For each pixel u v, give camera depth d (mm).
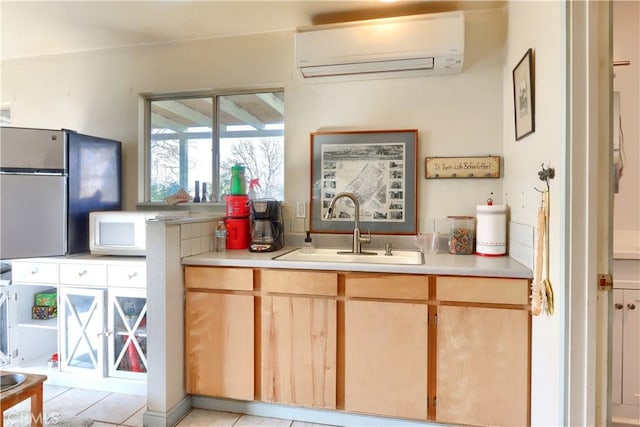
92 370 2133
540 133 1466
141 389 2076
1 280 2303
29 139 2209
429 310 1640
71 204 2311
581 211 1173
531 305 1515
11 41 2578
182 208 2629
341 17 2227
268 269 1795
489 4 2072
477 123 2150
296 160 2395
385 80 2266
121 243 2201
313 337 1751
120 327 2129
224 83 2512
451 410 1619
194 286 1878
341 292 1730
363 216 2291
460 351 1604
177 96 2688
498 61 2119
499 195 2125
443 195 2199
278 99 2545
